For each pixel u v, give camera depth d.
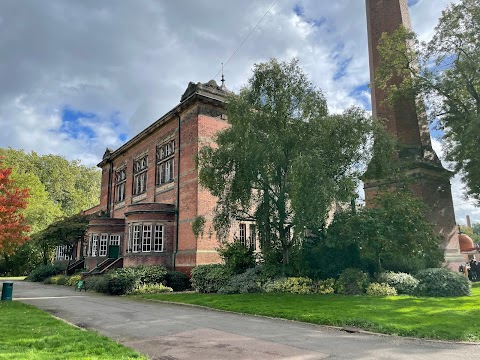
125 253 25.50
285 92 17.69
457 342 8.29
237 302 14.71
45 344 7.86
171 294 19.61
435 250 17.55
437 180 25.73
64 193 59.69
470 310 11.48
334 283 16.66
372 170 17.50
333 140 16.47
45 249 42.28
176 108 25.97
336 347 7.88
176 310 14.03
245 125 17.14
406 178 19.88
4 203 16.59
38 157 58.78
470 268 26.05
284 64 18.20
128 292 20.62
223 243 20.89
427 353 7.37
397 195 17.73
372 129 17.28
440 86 23.58
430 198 24.73
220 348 7.89
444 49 23.20
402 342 8.34
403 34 24.08
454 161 24.64
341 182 15.64
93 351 7.22
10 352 6.88
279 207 18.38
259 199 18.91
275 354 7.33
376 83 26.30
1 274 49.53
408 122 26.59
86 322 11.49
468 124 21.56
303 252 18.48
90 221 32.72
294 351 7.55
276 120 17.73
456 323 9.70
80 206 59.59
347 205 17.62
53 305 15.96
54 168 59.28
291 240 18.39
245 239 24.58
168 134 27.84
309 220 15.27
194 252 22.86
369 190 25.25
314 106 17.64
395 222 16.44
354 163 17.34
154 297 18.50
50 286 28.52
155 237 24.72
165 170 28.08
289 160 17.12
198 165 18.75
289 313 11.81
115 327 10.58
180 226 24.72
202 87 24.70
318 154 15.37
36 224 43.75
